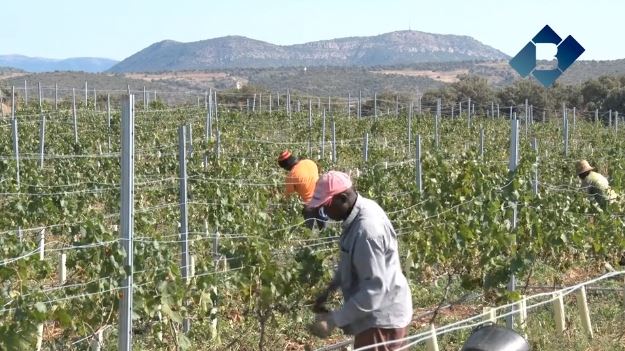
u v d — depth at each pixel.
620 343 8.80
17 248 8.52
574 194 13.79
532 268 10.37
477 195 11.59
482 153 19.42
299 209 11.94
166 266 7.00
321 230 9.34
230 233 10.05
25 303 5.96
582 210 12.62
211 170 15.55
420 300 10.19
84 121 27.06
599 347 8.52
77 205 12.42
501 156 22.48
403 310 5.25
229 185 13.02
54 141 21.75
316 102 49.56
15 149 14.48
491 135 31.05
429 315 9.66
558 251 10.93
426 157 14.62
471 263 9.44
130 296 5.76
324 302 5.71
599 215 12.03
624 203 13.27
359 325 5.27
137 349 7.62
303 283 7.16
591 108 57.03
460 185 11.64
